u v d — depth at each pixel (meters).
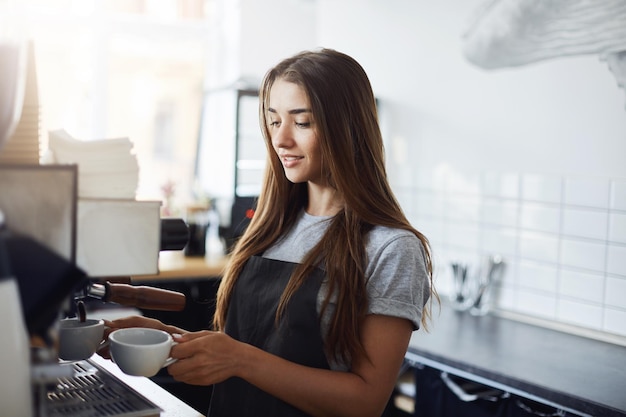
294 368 1.21
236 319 1.45
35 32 3.85
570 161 2.51
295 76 1.31
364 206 1.32
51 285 0.90
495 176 2.79
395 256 1.27
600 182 2.42
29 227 0.88
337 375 1.24
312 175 1.36
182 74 4.29
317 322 1.30
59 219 0.90
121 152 1.02
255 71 3.97
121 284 1.24
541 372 2.03
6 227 0.86
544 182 2.60
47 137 1.02
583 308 2.48
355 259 1.28
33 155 0.98
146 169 4.22
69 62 3.95
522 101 2.66
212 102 3.86
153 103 4.22
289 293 1.33
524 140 2.67
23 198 0.88
